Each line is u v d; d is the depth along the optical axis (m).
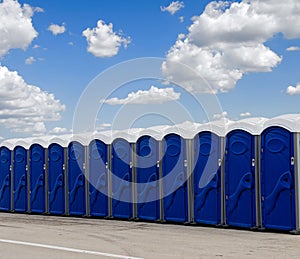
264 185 11.77
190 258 8.81
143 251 9.52
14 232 12.23
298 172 11.28
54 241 10.80
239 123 12.26
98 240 10.88
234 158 12.32
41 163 16.44
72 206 15.65
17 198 16.98
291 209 11.35
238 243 10.30
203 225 12.95
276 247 9.80
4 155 17.42
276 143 11.58
